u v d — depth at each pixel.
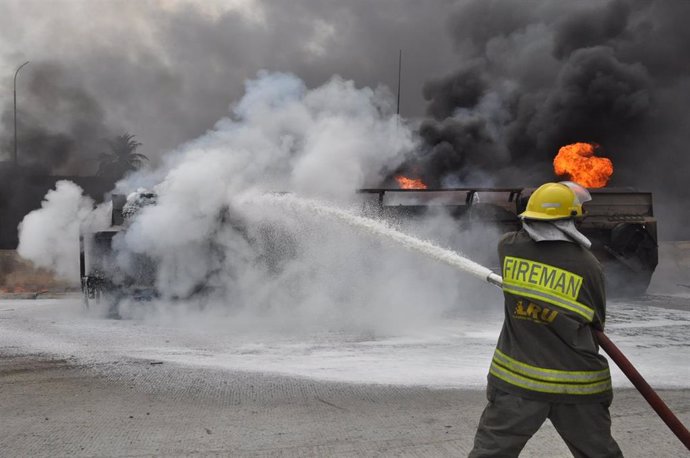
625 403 4.95
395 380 5.70
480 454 2.62
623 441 4.06
